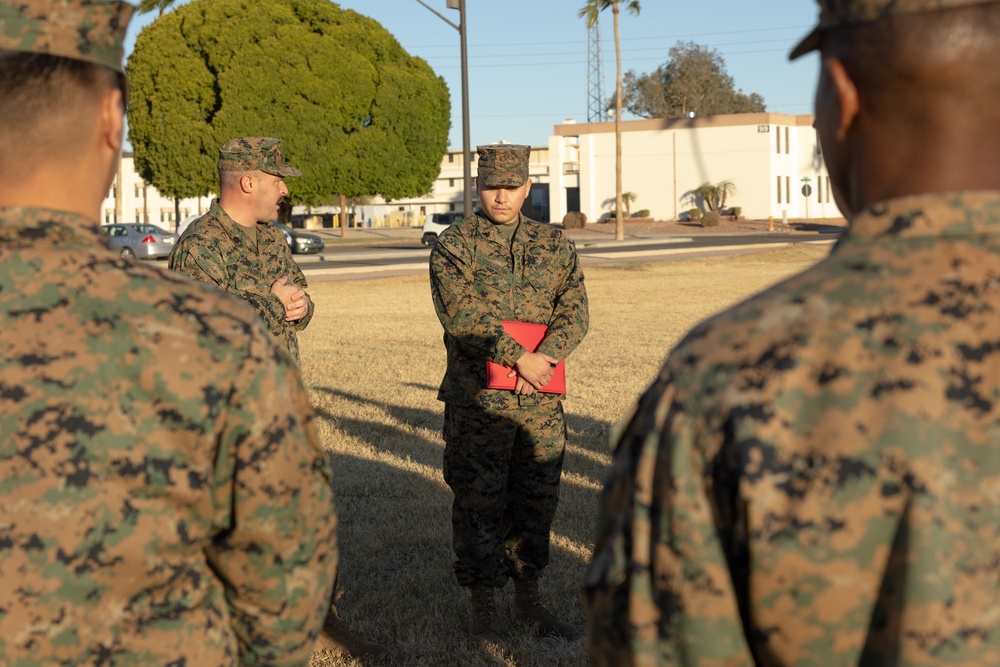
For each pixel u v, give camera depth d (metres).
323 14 44.19
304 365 11.21
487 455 4.12
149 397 1.41
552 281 4.27
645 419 1.23
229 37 41.44
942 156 1.16
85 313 1.42
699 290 20.61
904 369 1.11
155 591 1.43
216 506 1.48
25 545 1.34
